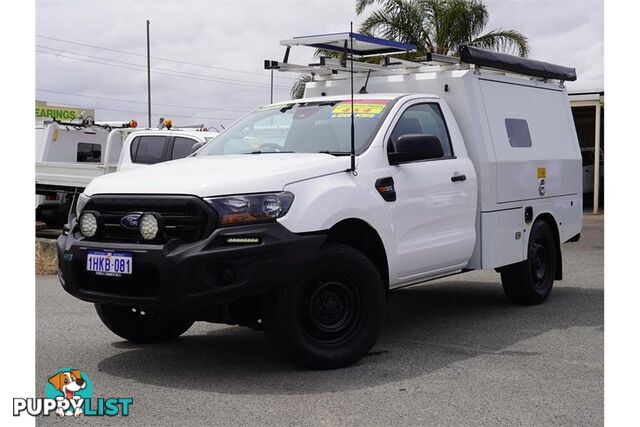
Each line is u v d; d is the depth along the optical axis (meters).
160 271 5.32
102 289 5.66
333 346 5.84
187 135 13.52
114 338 7.04
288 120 7.07
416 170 6.70
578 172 9.59
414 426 4.65
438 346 6.66
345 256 5.80
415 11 23.95
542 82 9.13
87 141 17.66
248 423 4.71
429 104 7.28
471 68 7.75
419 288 9.97
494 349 6.55
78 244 5.72
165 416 4.85
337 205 5.80
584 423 4.70
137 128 15.31
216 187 5.46
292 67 8.02
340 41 7.40
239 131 7.30
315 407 4.99
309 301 5.71
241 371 5.87
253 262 5.36
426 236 6.80
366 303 5.96
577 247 14.63
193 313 5.53
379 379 5.61
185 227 5.41
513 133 8.21
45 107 30.28
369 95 7.13
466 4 23.70
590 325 7.53
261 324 5.95
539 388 5.39
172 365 6.08
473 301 8.95
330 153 6.41
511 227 8.01
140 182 5.74
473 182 7.41
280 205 5.52
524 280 8.41
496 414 4.86
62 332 7.26
